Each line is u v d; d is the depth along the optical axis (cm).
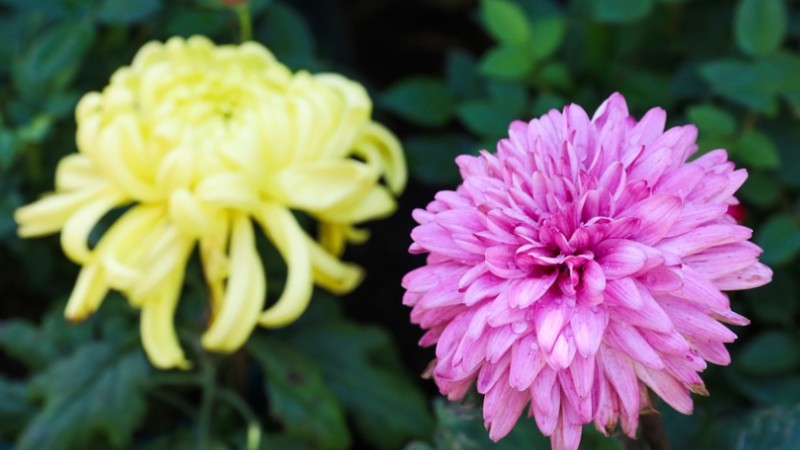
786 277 73
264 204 66
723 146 69
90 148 66
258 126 65
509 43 73
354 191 66
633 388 51
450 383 52
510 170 52
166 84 67
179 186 64
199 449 71
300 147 66
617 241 50
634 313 50
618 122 53
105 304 74
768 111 69
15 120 75
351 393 74
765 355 71
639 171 52
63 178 69
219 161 65
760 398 71
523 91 74
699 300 50
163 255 65
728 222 52
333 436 70
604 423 51
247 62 69
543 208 52
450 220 52
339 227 70
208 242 66
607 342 51
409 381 76
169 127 64
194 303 74
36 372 75
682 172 52
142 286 65
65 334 75
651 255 49
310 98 66
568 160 52
